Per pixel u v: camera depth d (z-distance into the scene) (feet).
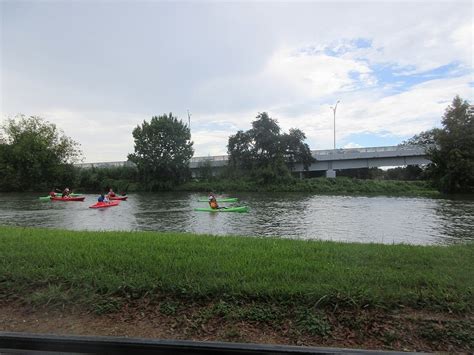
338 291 17.25
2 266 21.90
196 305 16.94
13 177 206.69
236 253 24.59
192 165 225.97
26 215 98.94
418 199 140.56
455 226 74.90
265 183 193.16
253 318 15.70
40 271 20.74
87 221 86.33
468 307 16.44
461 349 13.94
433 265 22.57
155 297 17.63
